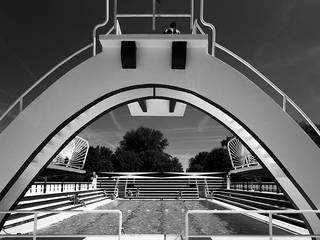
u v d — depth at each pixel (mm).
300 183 6008
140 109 10125
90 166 62125
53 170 20750
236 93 6258
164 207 26812
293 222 15656
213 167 66750
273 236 6043
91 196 34125
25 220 15273
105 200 36125
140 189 42000
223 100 6258
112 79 6348
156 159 72188
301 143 6074
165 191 42000
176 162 80000
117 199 37656
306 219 6629
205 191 41094
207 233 13703
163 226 15805
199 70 6340
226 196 34875
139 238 8750
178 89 6422
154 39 6156
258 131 6148
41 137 6172
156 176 44312
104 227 15273
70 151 20438
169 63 6375
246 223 16391
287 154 6066
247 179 44625
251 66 6477
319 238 6367
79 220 17156
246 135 7438
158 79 6348
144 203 31453
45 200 19875
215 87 6289
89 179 48156
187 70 6352
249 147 7434
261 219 17328
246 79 6273
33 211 5762
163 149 86875
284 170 6152
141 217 19359
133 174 44594
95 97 6309
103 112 7555
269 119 6160
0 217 6910
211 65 6340
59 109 6246
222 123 7617
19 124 6184
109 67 6367
